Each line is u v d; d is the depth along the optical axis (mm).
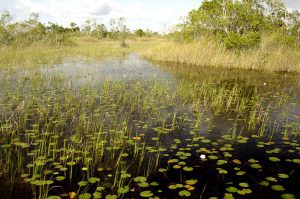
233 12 17312
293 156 4844
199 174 4223
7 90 8602
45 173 4004
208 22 18328
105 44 30453
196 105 7773
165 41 23078
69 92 8633
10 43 21875
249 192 3717
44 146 5031
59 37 25766
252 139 5613
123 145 5203
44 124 6074
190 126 6281
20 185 3818
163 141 5414
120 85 9953
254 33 16359
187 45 17906
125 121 6359
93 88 9336
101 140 5352
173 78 11789
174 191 3766
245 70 14750
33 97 7629
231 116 7078
